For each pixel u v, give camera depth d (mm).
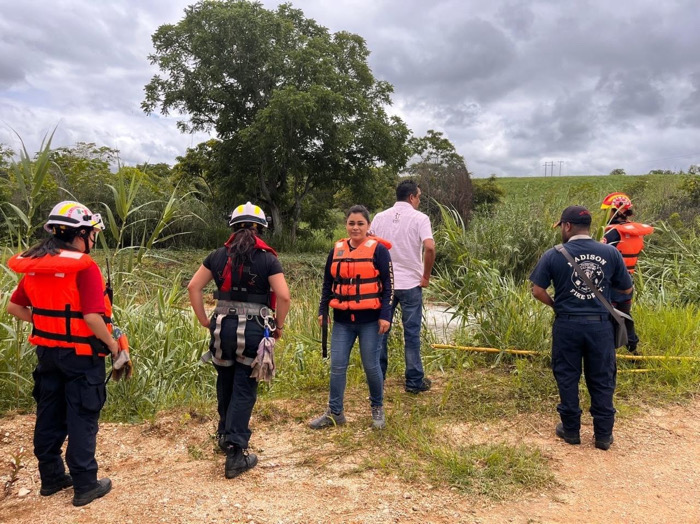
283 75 20328
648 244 10391
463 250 7020
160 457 3809
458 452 3756
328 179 22344
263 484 3365
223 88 20797
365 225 4062
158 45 20719
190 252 16609
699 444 4027
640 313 6598
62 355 3053
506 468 3537
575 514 3072
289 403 4809
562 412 4012
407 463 3607
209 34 19750
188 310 6223
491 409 4562
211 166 22906
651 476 3545
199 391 5289
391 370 5648
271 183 22406
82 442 3121
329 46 21188
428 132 21422
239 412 3430
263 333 3385
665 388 5055
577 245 4039
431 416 4449
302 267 15391
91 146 17312
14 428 4176
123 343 3340
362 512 3037
